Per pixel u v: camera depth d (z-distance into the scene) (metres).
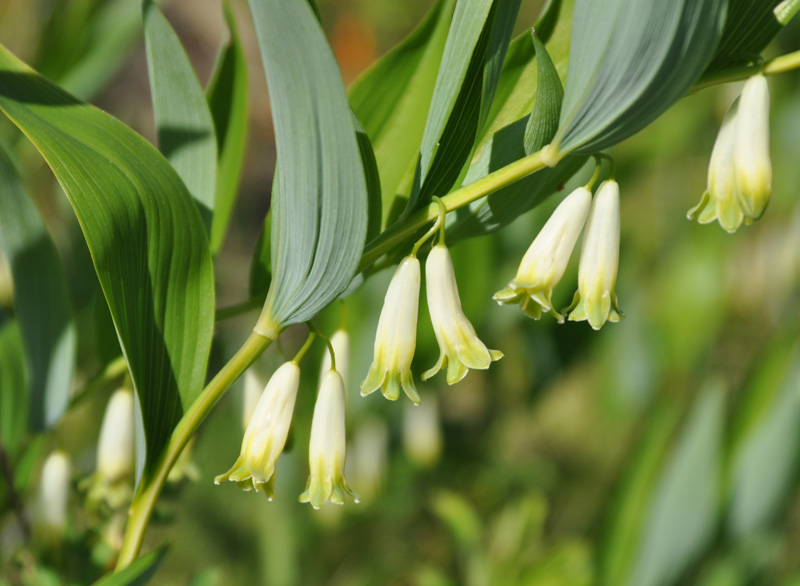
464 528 0.79
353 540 0.89
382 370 0.41
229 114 0.47
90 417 0.85
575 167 0.43
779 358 0.72
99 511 0.47
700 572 0.73
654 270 1.07
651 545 0.72
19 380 0.48
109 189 0.41
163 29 0.43
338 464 0.42
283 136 0.40
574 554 0.73
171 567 0.88
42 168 0.79
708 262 0.98
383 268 0.44
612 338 0.98
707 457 0.70
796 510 0.97
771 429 0.71
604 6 0.39
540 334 0.83
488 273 0.70
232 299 1.29
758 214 0.41
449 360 0.41
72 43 0.67
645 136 0.90
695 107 1.02
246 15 1.60
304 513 0.81
